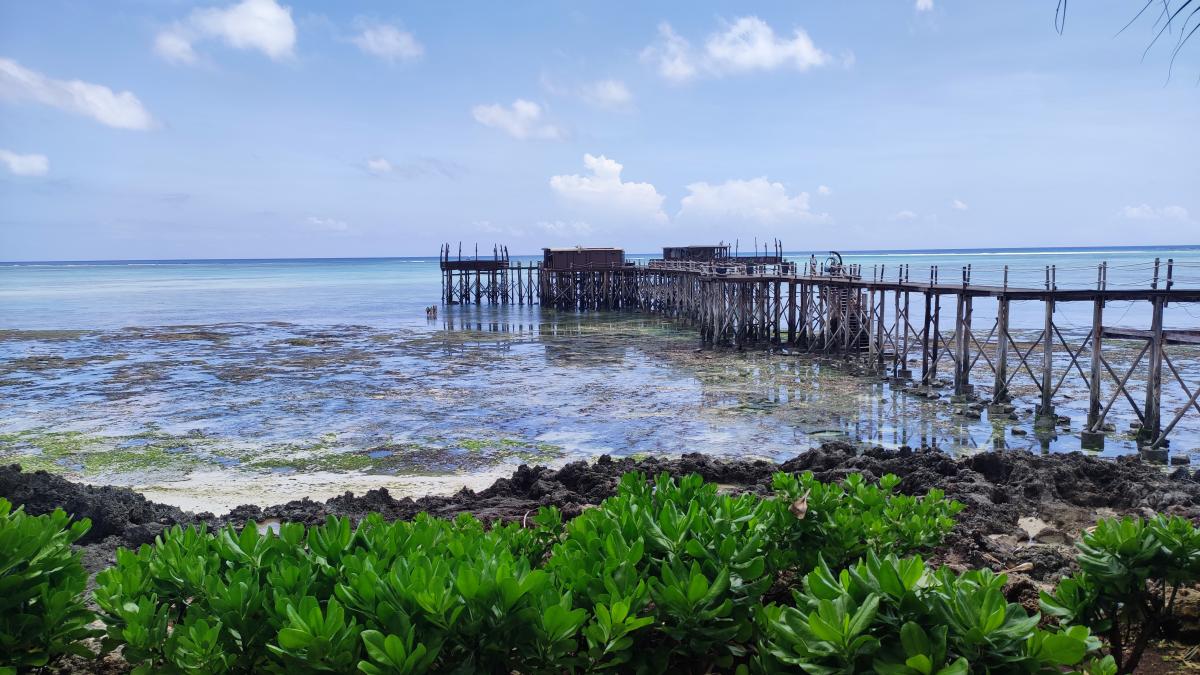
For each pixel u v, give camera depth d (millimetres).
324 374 29484
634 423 20875
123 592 4012
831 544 4738
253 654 3586
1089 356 32906
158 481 15609
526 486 12422
